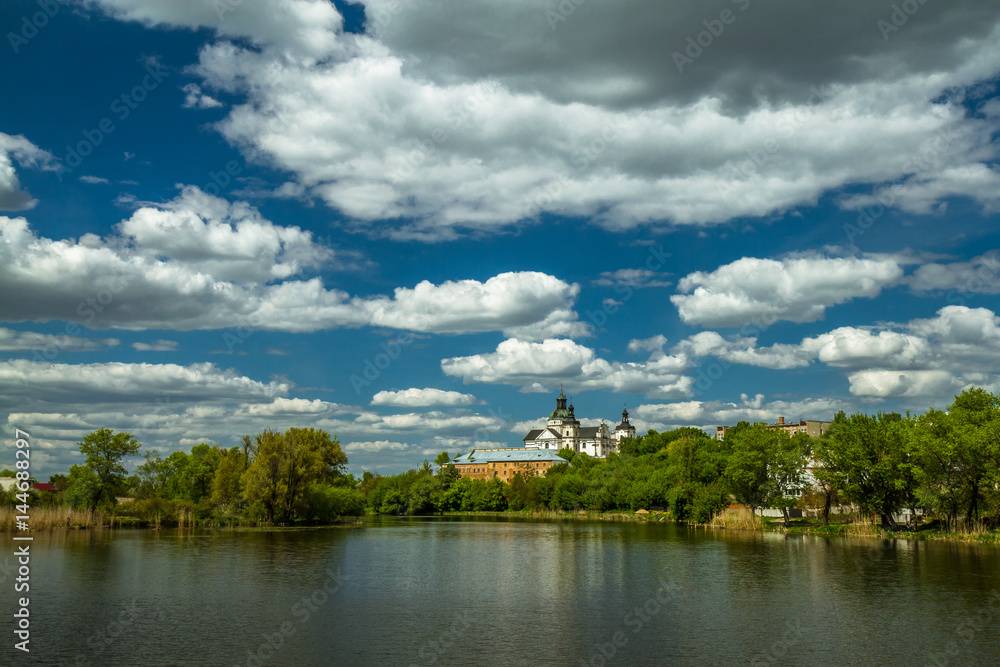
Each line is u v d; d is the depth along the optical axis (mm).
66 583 63969
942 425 107250
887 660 39594
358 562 81125
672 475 187000
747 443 142500
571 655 40594
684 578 68500
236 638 44062
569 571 73938
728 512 155000
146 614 50781
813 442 140250
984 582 63906
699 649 41812
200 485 158000
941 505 109062
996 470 99562
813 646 42406
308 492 147625
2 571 71688
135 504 140125
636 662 39281
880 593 58969
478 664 38812
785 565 77312
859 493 115875
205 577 67938
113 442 137375
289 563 79188
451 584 65062
